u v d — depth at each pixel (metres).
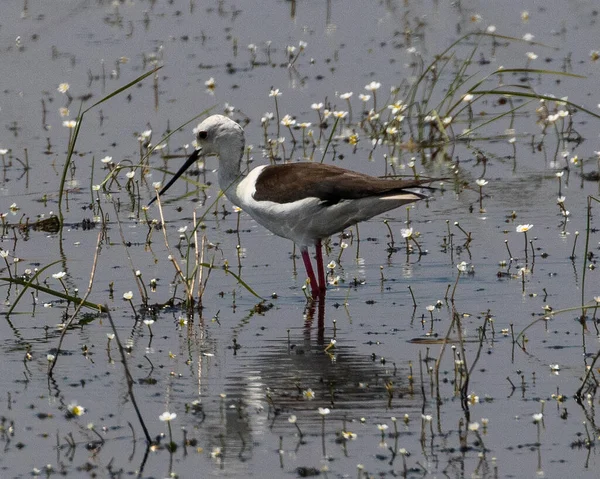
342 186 12.49
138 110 21.62
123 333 11.51
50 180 18.00
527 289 12.43
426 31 26.61
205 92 22.55
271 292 12.85
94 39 26.73
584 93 21.47
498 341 10.86
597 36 25.33
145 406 9.54
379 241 14.72
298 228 12.84
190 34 27.03
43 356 10.86
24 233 15.47
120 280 13.34
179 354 10.80
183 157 19.06
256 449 8.66
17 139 20.11
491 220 15.30
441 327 11.35
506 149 19.03
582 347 10.62
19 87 23.19
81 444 8.84
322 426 9.02
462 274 13.10
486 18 27.41
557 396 9.45
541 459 8.41
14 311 12.33
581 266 13.15
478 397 9.48
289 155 18.91
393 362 10.38
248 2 30.33
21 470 8.42
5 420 9.32
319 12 29.03
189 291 12.25
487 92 16.19
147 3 30.47
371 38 26.34
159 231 15.47
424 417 8.80
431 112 19.86
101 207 16.70
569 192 16.44
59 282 13.28
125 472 8.35
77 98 22.38
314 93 22.28
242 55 25.19
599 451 8.52
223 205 16.50
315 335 11.26
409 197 12.29
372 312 11.93
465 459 8.42
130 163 18.52
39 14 28.84
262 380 10.02
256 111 21.36
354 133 20.17
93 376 10.28
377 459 8.45
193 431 9.01
